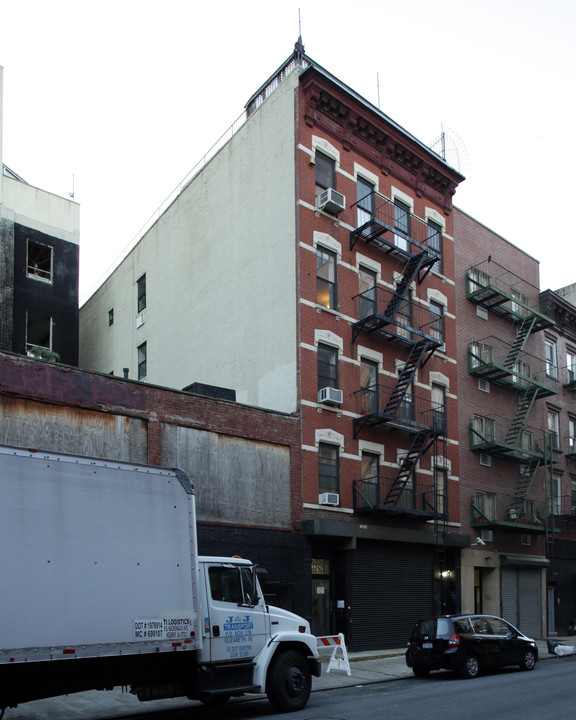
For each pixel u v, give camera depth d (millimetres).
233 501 20203
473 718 11211
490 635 18047
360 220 26312
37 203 28156
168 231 32656
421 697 13727
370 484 24109
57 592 9398
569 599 33844
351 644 22062
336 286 24766
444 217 30312
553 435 35344
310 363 23203
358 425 24047
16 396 16438
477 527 28406
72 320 28156
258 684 11711
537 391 32156
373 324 24938
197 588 11117
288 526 21391
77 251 29031
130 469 10672
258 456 21172
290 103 25406
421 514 24406
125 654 9953
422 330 27766
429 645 17484
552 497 32438
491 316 32188
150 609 10375
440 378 28203
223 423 20406
